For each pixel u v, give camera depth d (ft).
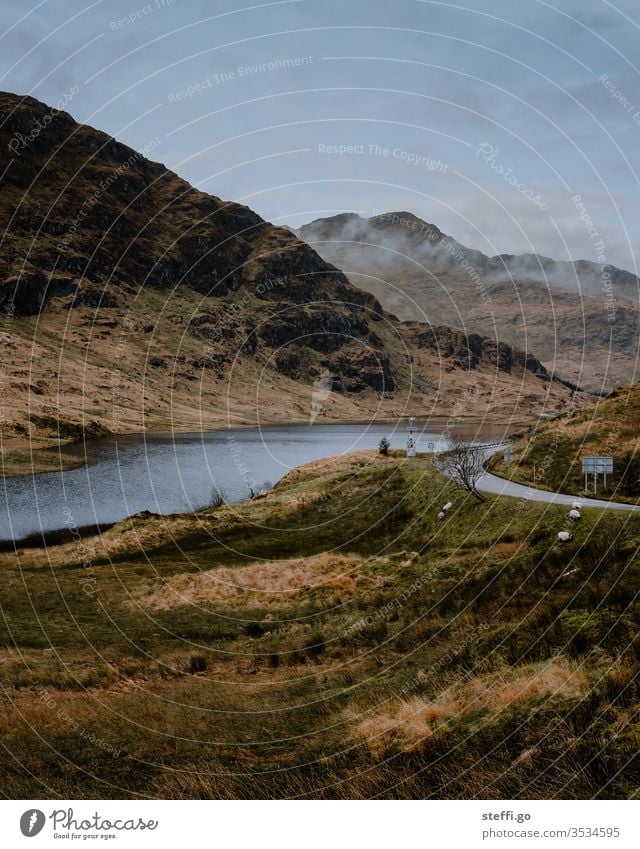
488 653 60.95
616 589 61.93
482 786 39.50
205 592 108.17
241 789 43.34
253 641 84.94
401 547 122.93
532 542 93.30
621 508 97.04
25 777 46.78
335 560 122.11
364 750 46.88
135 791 43.96
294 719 56.34
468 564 95.30
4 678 67.92
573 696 45.29
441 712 49.37
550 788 38.17
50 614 95.91
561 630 58.54
